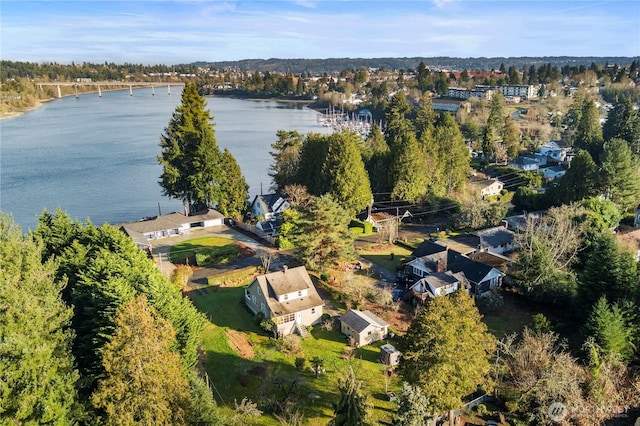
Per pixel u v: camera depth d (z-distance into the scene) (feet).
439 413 107.86
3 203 317.42
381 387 124.36
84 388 97.50
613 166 253.24
